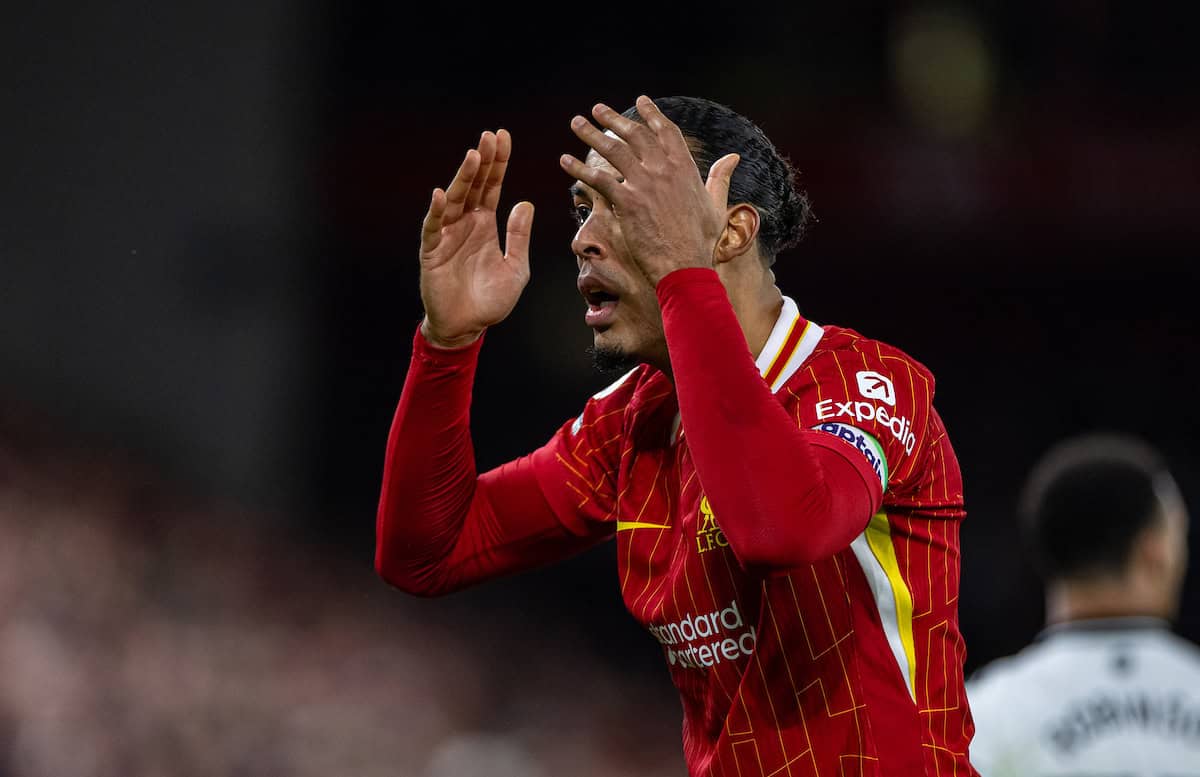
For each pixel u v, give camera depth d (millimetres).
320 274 47938
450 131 49469
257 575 37250
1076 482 8438
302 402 47469
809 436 5832
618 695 40844
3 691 26188
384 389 49688
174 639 31328
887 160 49969
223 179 45812
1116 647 8070
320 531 45719
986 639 44688
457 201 6883
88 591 31344
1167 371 50156
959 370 51250
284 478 46875
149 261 44812
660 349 6414
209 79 45656
